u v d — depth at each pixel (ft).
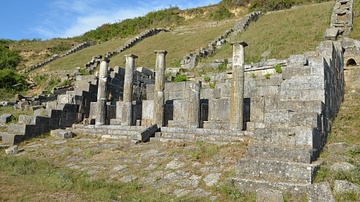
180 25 212.23
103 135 55.77
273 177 29.81
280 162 29.84
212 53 115.34
